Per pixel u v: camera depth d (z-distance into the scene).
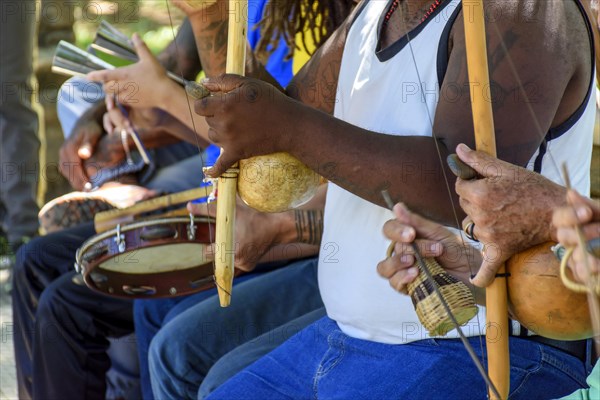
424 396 2.77
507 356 2.31
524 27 2.51
